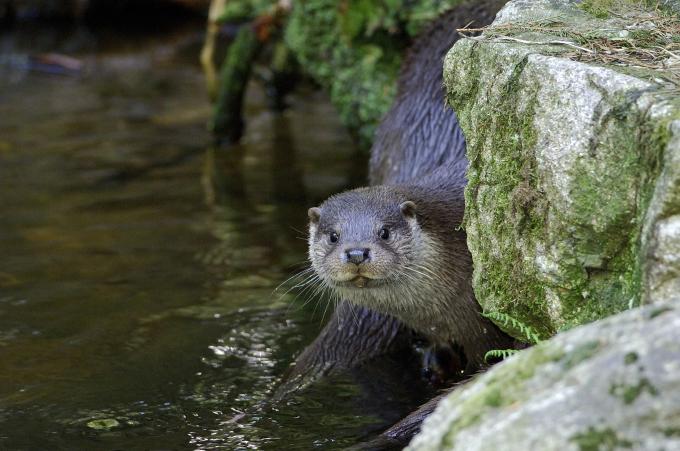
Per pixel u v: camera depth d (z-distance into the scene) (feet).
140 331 26.73
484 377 12.62
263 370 24.44
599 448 10.85
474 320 22.89
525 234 17.63
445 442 11.98
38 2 73.10
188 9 72.08
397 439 20.36
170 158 43.80
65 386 23.56
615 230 15.76
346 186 39.14
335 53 37.52
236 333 26.58
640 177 15.08
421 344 25.72
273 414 22.09
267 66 52.65
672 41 17.66
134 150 44.98
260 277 30.37
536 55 17.53
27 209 37.35
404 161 28.14
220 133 45.37
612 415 11.02
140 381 23.79
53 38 69.00
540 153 17.07
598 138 15.92
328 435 20.95
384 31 35.81
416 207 22.95
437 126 27.55
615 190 15.64
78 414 22.07
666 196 13.80
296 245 32.99
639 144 15.08
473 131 19.03
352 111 37.55
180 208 37.19
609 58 17.06
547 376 11.89
